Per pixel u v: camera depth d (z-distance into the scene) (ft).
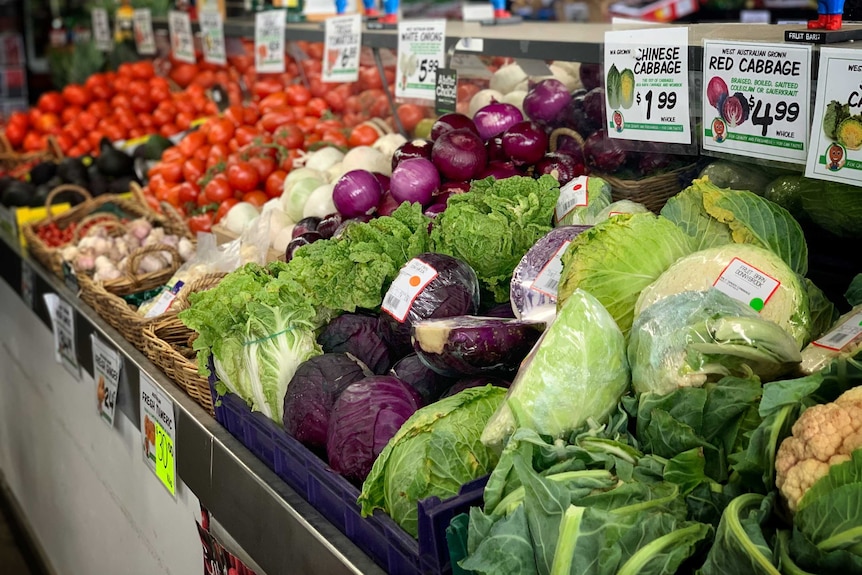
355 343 5.86
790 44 4.66
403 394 4.95
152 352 7.23
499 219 6.24
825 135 4.57
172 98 15.60
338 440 4.79
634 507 3.52
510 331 5.08
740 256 4.53
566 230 5.74
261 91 13.94
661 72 5.58
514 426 4.16
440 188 7.63
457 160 7.49
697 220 5.24
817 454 3.33
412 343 5.46
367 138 10.98
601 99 7.54
